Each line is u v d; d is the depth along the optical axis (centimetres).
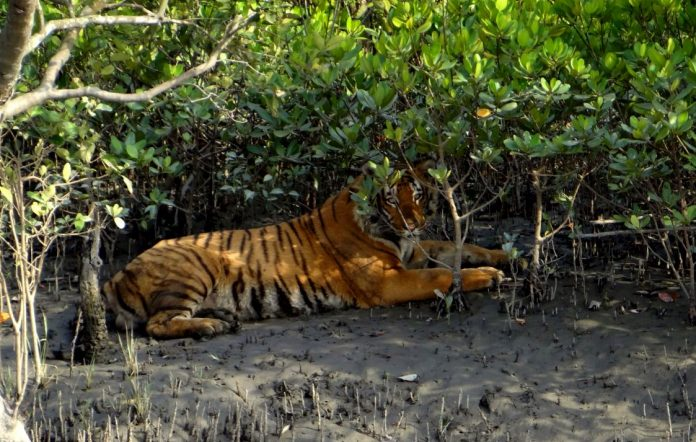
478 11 1234
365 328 1120
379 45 1199
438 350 1048
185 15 1191
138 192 1382
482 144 1118
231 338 1098
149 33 1235
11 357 1045
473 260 1267
